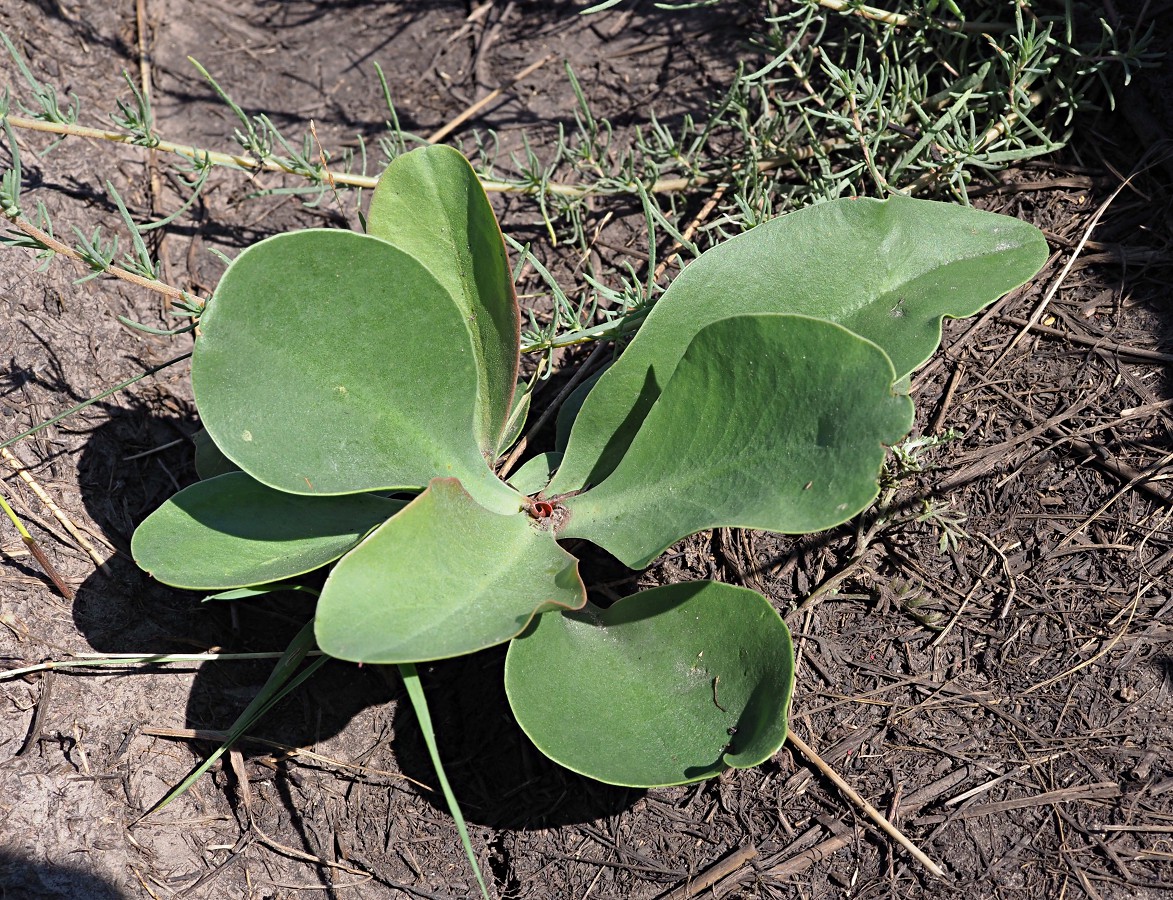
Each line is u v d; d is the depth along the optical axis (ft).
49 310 2.49
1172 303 2.38
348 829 2.32
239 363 2.04
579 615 2.17
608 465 2.26
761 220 2.43
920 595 2.31
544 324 2.60
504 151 2.74
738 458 2.07
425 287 2.08
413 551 2.02
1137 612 2.25
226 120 2.81
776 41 2.48
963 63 2.51
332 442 2.13
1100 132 2.50
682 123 2.70
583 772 2.02
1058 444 2.34
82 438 2.44
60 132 2.40
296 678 2.22
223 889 2.25
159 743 2.30
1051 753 2.22
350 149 2.64
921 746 2.25
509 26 2.86
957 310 2.11
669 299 2.18
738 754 1.99
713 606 2.09
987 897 2.17
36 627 2.28
